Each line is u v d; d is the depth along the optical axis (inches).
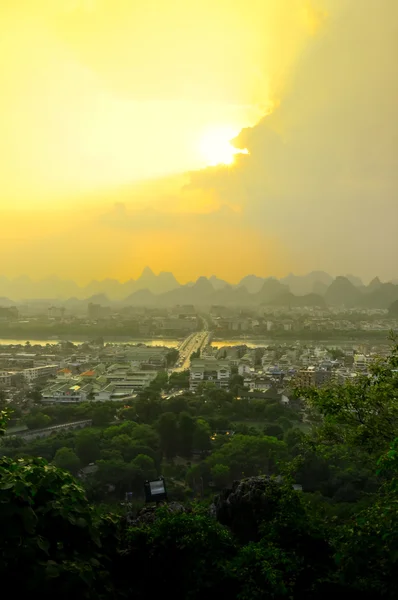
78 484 313.1
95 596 263.3
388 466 334.6
